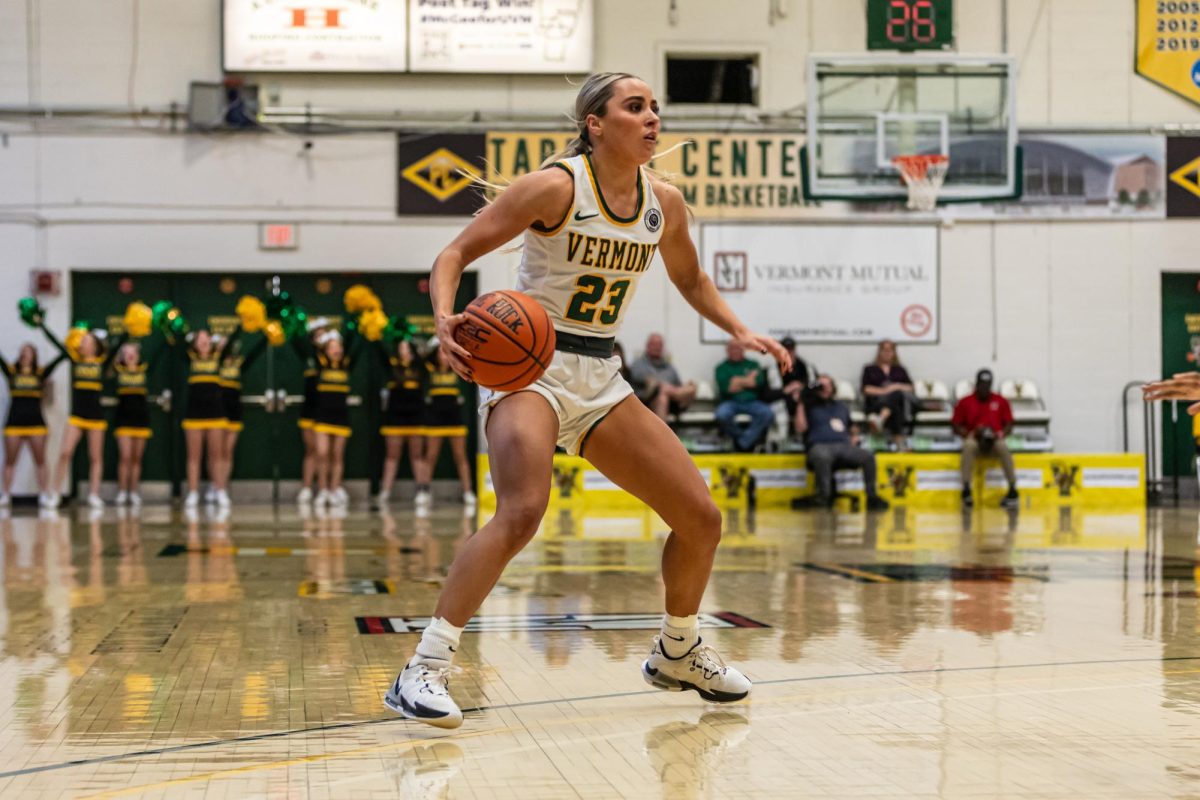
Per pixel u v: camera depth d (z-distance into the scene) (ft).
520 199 10.05
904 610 17.48
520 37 51.52
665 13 52.19
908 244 52.85
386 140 51.78
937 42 52.06
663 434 10.77
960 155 50.67
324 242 51.65
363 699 11.29
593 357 10.59
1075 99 53.01
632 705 11.04
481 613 17.20
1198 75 53.21
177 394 52.31
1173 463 52.21
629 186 10.48
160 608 17.71
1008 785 8.30
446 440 53.01
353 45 51.08
